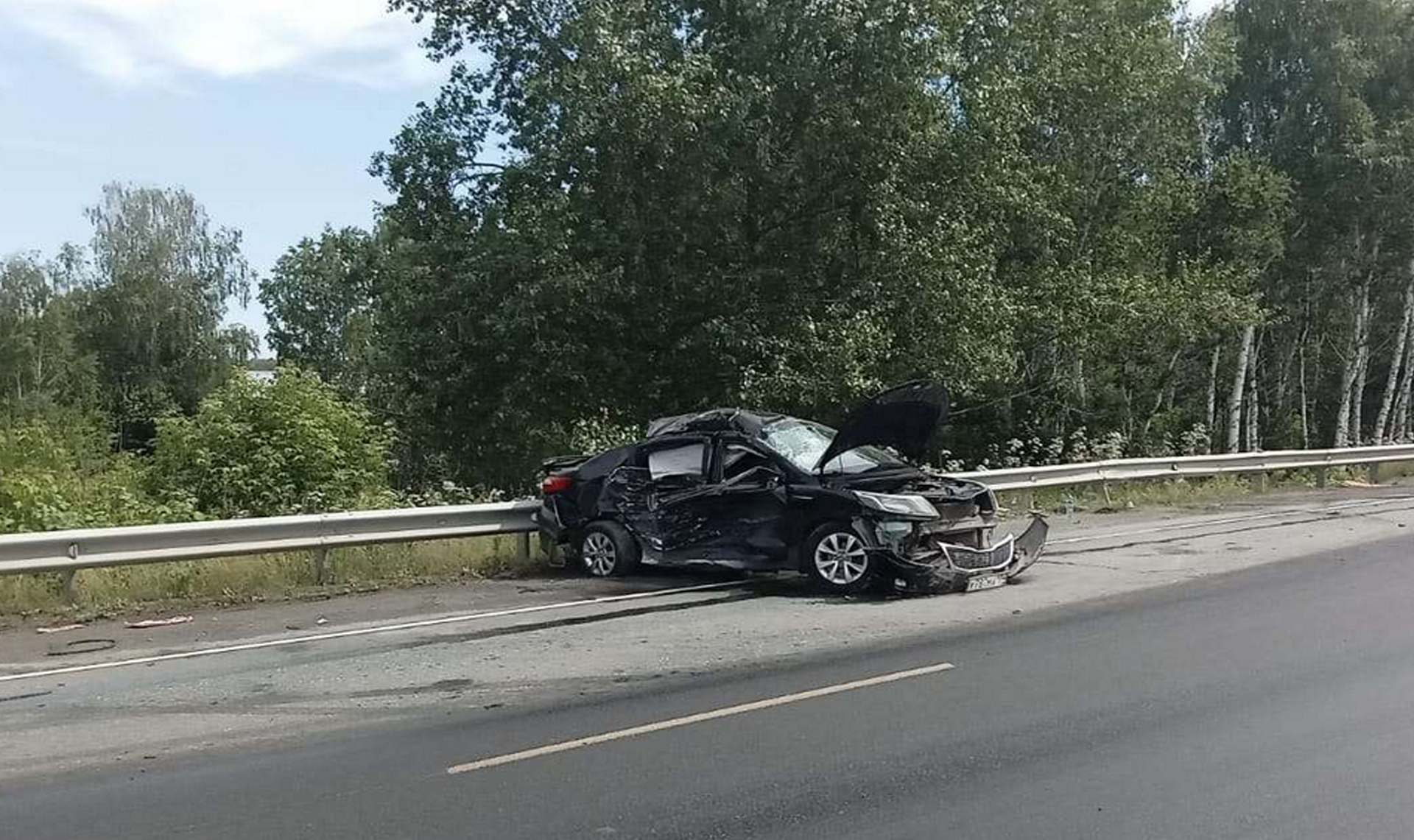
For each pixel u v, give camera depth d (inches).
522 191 806.5
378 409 954.1
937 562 412.2
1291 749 230.5
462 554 506.0
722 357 783.1
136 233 2517.2
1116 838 187.0
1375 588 408.2
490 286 773.9
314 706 279.0
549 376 787.4
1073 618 366.6
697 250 784.3
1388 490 845.8
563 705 274.4
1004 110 795.4
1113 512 695.7
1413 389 1663.4
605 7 729.6
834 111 748.6
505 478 863.1
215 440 653.9
